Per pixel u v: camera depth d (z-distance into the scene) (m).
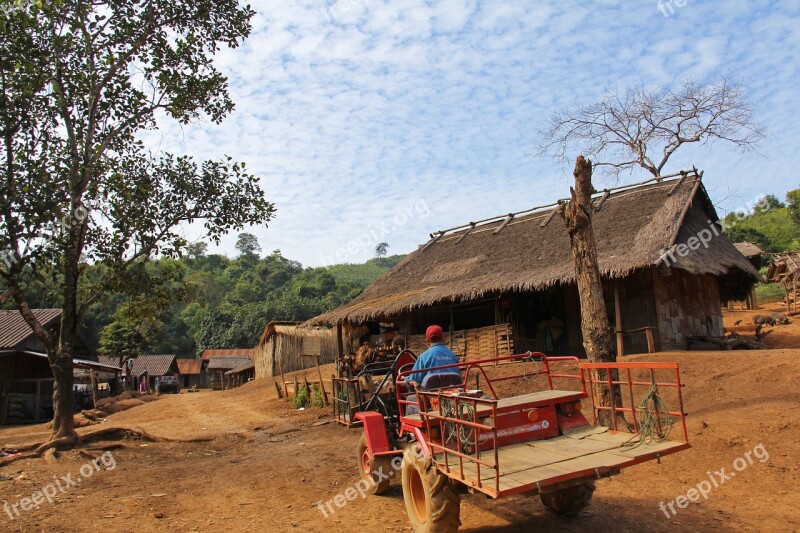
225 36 12.58
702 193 17.81
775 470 6.48
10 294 10.92
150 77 12.22
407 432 6.00
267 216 13.01
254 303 78.69
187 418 17.39
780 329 21.45
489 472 4.59
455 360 6.27
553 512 5.91
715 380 10.52
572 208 8.70
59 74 10.88
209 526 6.13
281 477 8.36
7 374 23.75
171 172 12.46
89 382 35.31
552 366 13.98
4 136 9.95
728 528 5.24
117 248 11.98
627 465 4.56
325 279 86.25
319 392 16.73
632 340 15.51
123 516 6.53
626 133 25.16
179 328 82.38
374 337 21.36
